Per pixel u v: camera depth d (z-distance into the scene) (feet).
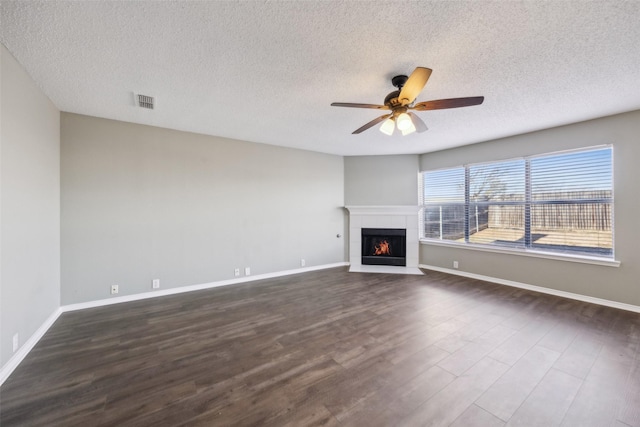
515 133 13.10
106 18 5.33
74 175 10.37
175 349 7.54
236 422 4.92
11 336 6.53
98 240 10.84
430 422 4.91
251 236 14.78
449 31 5.78
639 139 10.06
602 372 6.39
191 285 12.96
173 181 12.48
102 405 5.36
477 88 8.39
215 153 13.61
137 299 11.64
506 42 6.14
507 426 4.82
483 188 14.96
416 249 17.48
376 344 7.78
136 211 11.62
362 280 14.73
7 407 5.29
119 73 7.48
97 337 8.23
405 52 6.55
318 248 17.46
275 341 7.99
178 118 11.05
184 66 7.14
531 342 7.84
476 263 15.06
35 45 6.17
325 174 17.74
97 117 10.80
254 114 10.64
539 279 12.65
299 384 6.02
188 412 5.17
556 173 12.26
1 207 6.13
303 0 4.89
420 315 9.86
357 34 5.88
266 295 12.24
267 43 6.19
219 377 6.28
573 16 5.29
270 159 15.43
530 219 13.12
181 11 5.16
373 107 7.61
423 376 6.29
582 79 7.82
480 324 9.07
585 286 11.32
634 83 8.05
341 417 5.04
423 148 16.38
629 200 10.30
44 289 8.57
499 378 6.20
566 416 5.05
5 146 6.31
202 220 13.25
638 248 10.12
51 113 9.23
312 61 6.94
